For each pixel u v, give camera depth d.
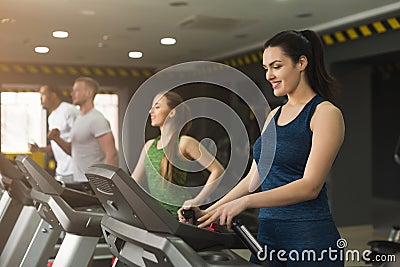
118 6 5.84
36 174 2.34
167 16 6.35
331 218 1.92
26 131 9.58
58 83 10.08
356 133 7.68
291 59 1.88
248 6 5.95
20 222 3.08
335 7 6.14
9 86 9.71
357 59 7.16
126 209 1.52
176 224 1.50
